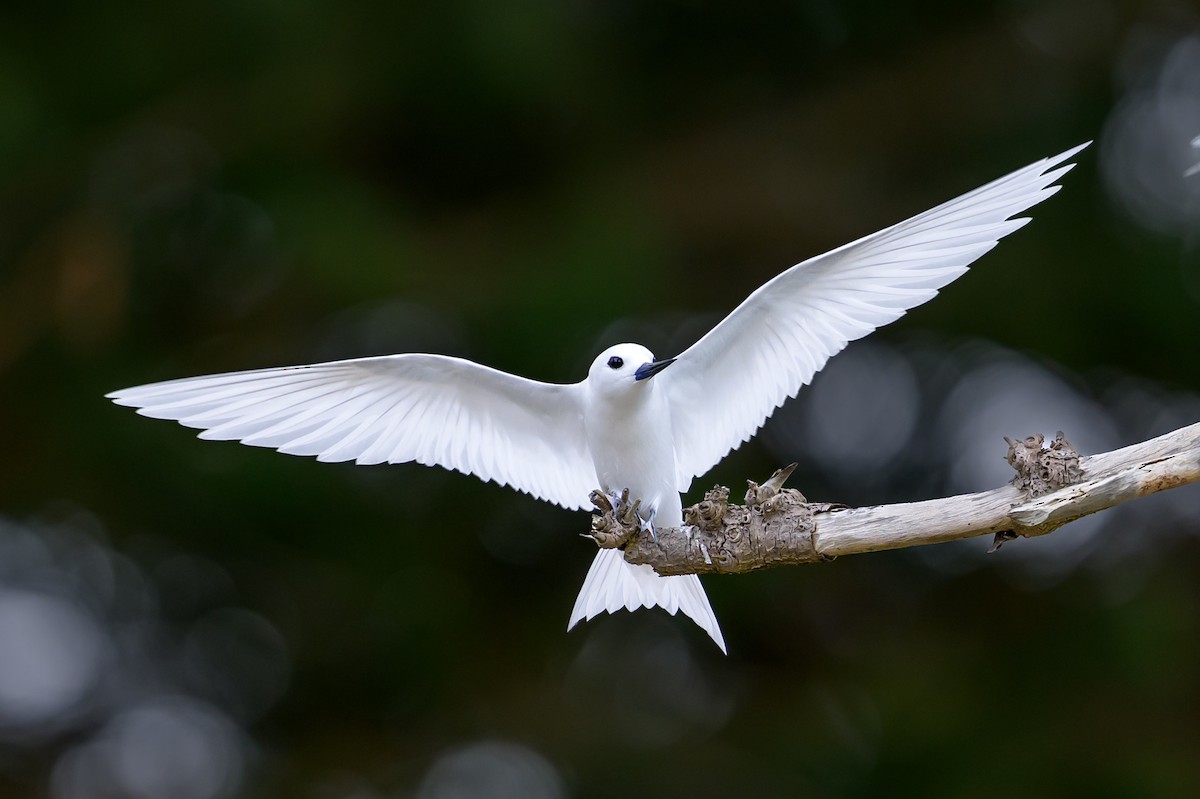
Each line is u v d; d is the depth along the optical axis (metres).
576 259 12.93
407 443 7.76
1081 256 13.74
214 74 13.58
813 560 6.54
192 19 13.48
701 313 13.85
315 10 13.30
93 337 13.30
